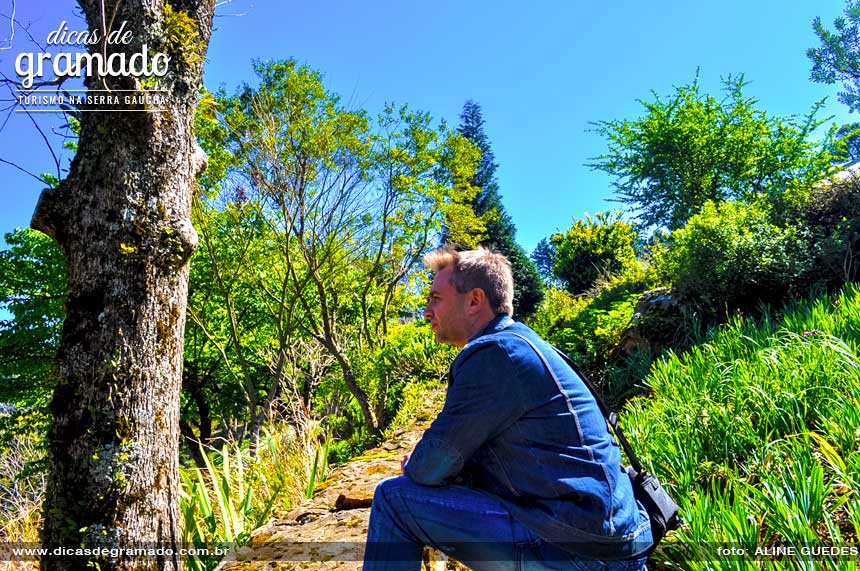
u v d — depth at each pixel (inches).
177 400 118.3
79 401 108.6
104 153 114.9
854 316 173.3
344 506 140.6
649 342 273.9
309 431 203.0
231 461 204.4
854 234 256.5
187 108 126.6
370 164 447.2
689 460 118.1
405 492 66.4
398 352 375.6
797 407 126.6
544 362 64.2
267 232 477.7
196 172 132.9
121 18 119.2
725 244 267.9
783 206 298.5
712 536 87.0
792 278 250.1
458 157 527.8
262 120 406.0
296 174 411.8
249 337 613.6
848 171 314.7
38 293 508.1
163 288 116.1
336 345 409.4
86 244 113.0
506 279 74.7
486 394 62.2
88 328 110.3
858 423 112.0
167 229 116.2
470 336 74.5
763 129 613.0
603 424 65.9
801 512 86.7
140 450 109.3
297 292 430.3
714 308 267.1
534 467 61.3
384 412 374.0
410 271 545.0
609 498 60.2
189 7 132.8
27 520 150.6
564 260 891.4
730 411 131.4
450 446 62.7
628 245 858.8
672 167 656.4
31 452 170.2
